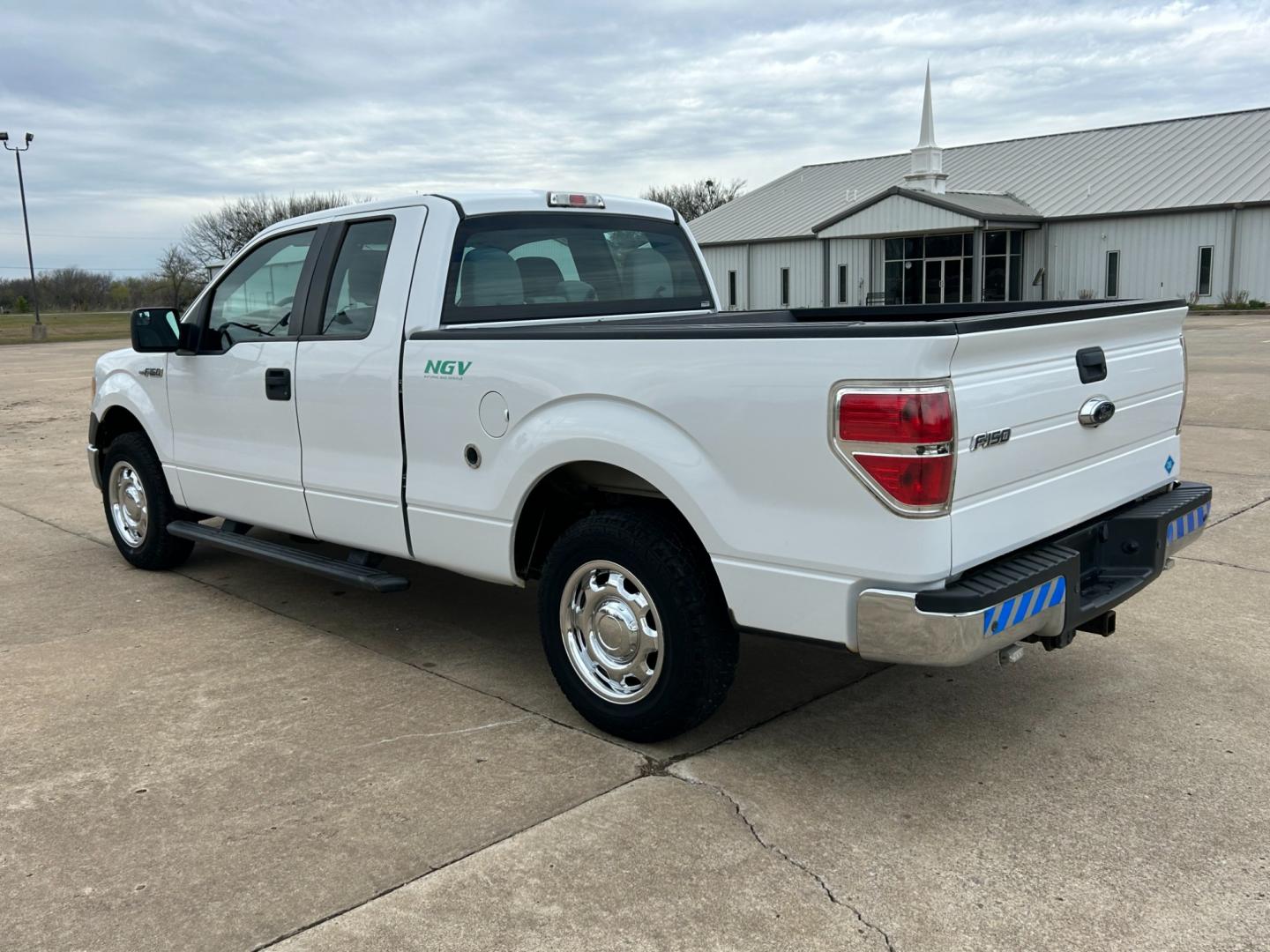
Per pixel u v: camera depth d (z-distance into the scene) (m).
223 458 5.34
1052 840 3.09
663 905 2.80
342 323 4.65
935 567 2.97
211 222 65.94
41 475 9.95
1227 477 8.09
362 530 4.63
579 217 4.96
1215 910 2.73
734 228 43.31
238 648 4.89
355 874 2.96
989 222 32.97
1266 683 4.21
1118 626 4.93
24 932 2.72
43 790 3.49
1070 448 3.46
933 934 2.66
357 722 4.02
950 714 4.02
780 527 3.21
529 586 5.92
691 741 3.82
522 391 3.85
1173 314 4.02
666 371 3.42
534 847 3.09
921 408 2.88
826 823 3.21
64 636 5.07
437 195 4.46
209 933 2.71
